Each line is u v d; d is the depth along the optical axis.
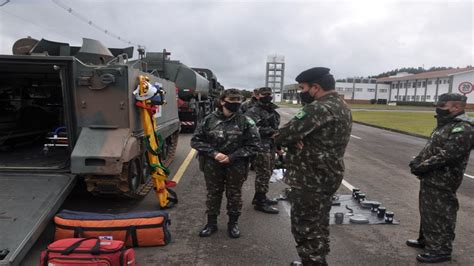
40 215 3.97
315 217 3.29
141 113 5.38
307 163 3.24
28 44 6.43
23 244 3.55
